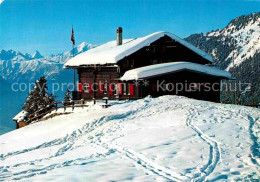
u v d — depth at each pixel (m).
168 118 17.16
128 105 24.58
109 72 34.84
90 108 27.45
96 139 14.29
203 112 18.73
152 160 9.05
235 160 8.56
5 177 8.59
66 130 19.16
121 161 9.31
